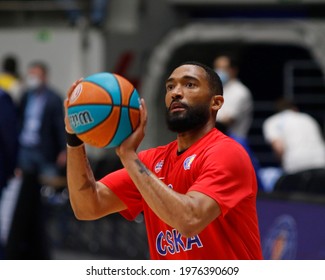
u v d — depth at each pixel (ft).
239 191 26.18
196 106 27.12
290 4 95.40
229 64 66.28
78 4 98.99
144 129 26.43
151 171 26.96
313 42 95.50
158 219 28.12
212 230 26.81
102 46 99.04
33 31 100.63
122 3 98.37
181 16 97.66
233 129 66.28
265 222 51.26
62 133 79.71
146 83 97.91
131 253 65.51
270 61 107.45
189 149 27.48
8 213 57.88
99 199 29.25
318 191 52.65
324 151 70.90
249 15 97.25
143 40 98.27
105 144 26.30
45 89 79.71
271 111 107.34
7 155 56.39
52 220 71.77
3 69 82.58
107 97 26.02
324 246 46.44
